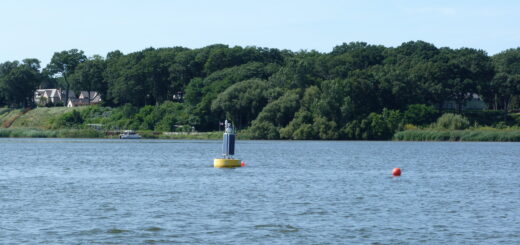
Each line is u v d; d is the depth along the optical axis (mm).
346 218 52000
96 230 46812
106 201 60844
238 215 53062
